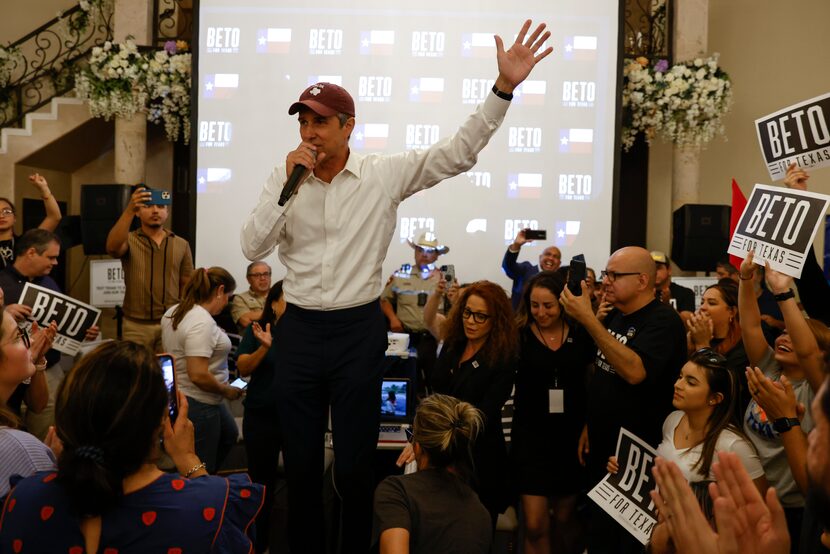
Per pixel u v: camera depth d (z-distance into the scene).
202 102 6.61
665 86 6.77
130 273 5.28
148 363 1.46
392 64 6.60
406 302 5.82
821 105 2.71
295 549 2.42
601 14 6.57
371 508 2.41
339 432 2.33
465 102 6.59
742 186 8.02
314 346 2.32
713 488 1.09
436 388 3.33
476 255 6.60
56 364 4.15
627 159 8.28
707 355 2.41
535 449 3.31
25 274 4.03
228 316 5.95
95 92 6.85
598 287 4.70
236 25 6.61
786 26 7.94
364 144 6.61
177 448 1.71
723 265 5.64
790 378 2.69
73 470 1.37
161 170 8.34
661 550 1.86
